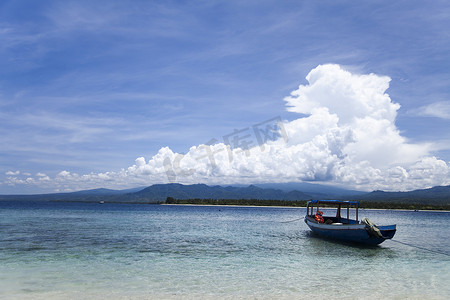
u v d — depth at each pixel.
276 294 13.85
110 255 22.58
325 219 37.25
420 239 36.84
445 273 18.86
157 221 59.94
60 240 29.44
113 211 107.50
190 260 21.30
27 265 18.98
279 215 97.12
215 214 100.62
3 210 95.88
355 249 26.98
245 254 23.81
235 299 13.09
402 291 14.69
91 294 13.37
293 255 23.66
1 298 12.67
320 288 14.91
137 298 12.96
